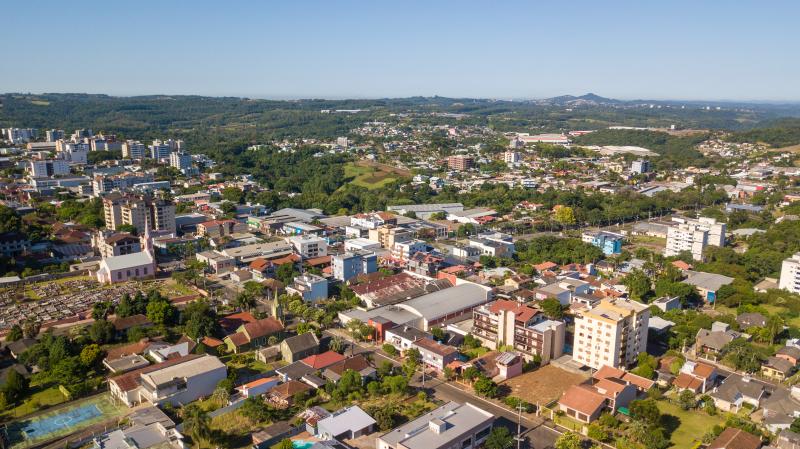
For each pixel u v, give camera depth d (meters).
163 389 162.12
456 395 174.00
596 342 188.88
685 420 159.88
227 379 171.88
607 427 154.12
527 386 180.00
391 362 195.50
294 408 162.88
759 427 154.38
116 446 135.88
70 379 172.62
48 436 147.62
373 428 151.75
